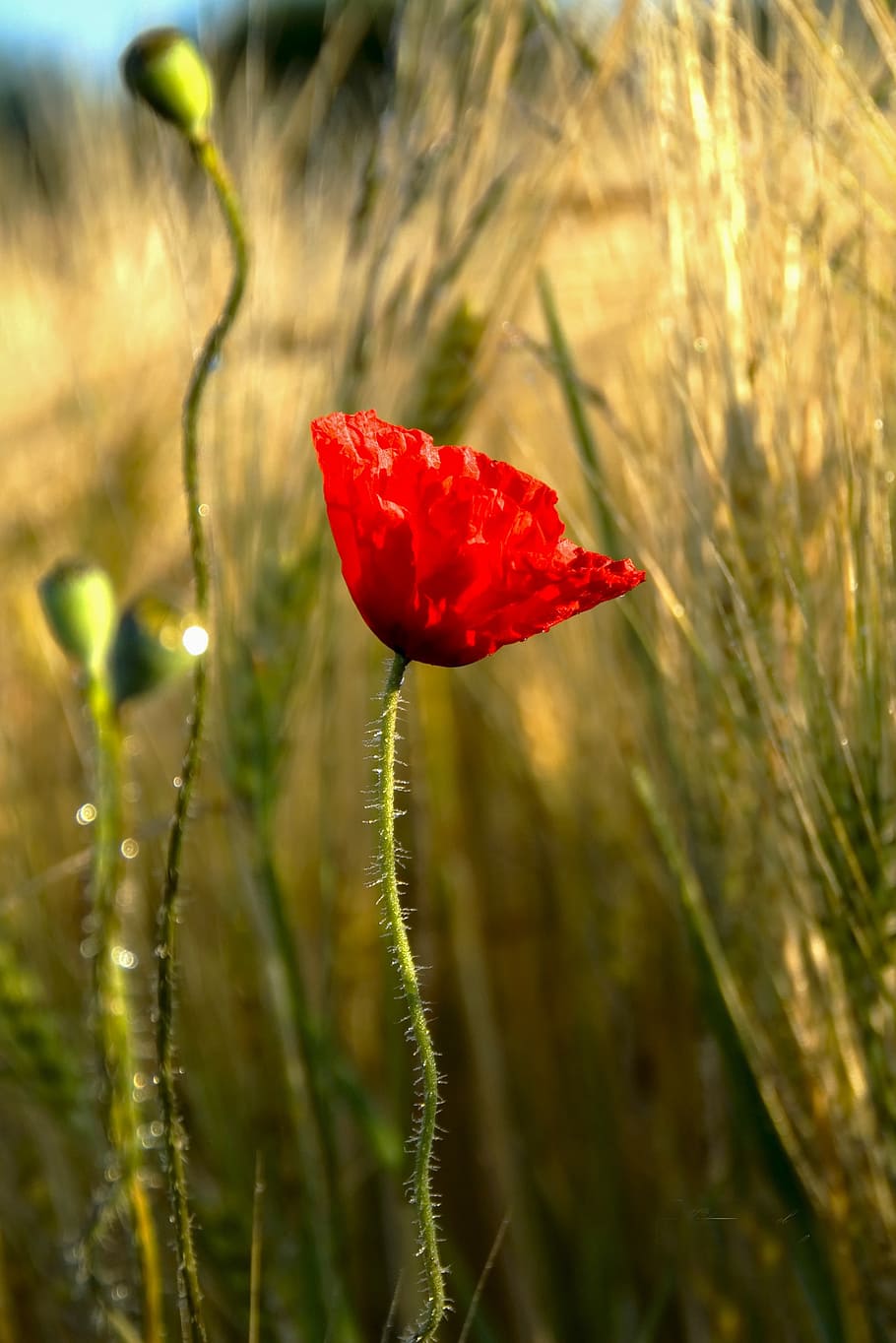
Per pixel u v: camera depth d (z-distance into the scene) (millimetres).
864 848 813
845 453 814
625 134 956
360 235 921
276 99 1275
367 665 1021
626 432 891
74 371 1247
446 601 692
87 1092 869
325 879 918
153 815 1006
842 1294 829
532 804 1080
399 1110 935
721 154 848
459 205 935
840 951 819
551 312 902
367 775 1020
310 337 949
